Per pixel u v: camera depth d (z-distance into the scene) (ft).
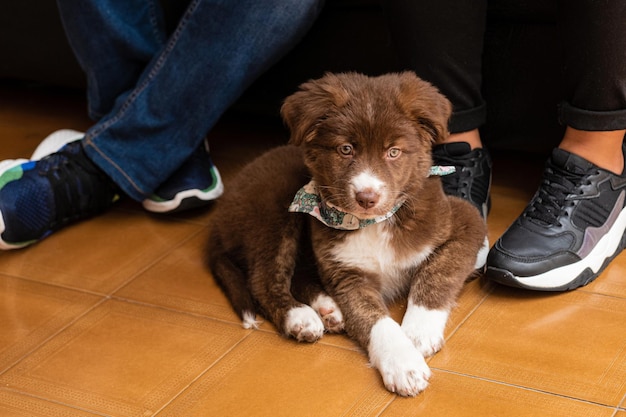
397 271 5.84
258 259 5.96
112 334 5.87
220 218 6.22
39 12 7.80
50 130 7.97
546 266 5.79
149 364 5.66
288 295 5.85
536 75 6.56
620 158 6.04
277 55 6.64
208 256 6.31
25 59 8.07
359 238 5.76
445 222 5.83
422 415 5.26
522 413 5.23
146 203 6.79
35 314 6.06
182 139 6.67
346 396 5.38
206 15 6.45
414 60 6.15
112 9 6.79
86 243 6.63
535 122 6.66
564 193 5.93
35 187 6.55
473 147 6.38
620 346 5.52
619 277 5.96
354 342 5.67
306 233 6.00
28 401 5.50
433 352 5.55
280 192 5.99
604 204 5.95
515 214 6.53
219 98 6.60
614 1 5.57
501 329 5.68
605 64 5.68
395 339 5.49
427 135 5.68
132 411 5.40
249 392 5.45
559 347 5.54
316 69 7.10
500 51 6.59
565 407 5.24
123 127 6.66
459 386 5.38
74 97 8.47
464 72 6.17
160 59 6.59
